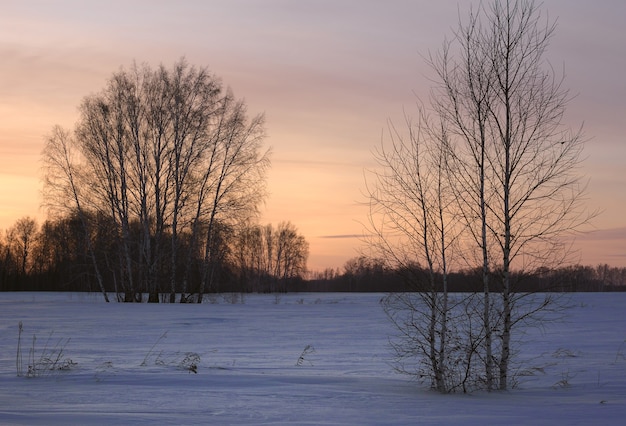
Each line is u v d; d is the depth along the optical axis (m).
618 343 18.42
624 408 9.08
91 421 7.68
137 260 45.59
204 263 43.34
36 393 9.98
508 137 11.73
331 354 16.44
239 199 41.88
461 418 8.25
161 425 7.55
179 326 25.03
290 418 8.16
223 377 11.85
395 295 11.94
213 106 41.12
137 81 41.09
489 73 11.86
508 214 11.65
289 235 109.50
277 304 44.53
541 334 21.12
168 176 41.31
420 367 14.12
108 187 41.44
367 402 9.51
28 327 24.30
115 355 16.00
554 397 10.34
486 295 11.56
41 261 97.00
